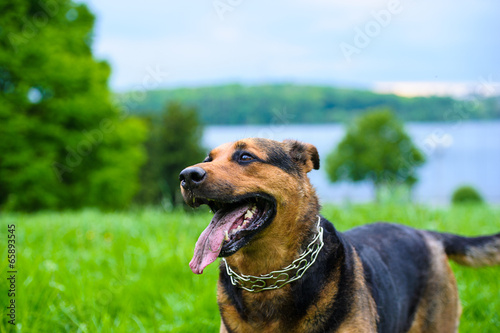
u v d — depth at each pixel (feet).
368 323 9.14
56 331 13.29
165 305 15.15
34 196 67.51
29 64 69.46
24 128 68.39
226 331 9.73
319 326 8.95
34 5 73.56
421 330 11.75
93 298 14.88
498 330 13.34
